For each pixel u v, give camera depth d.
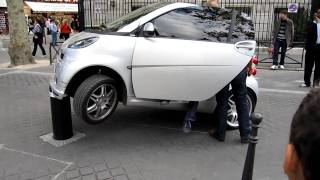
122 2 17.88
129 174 4.26
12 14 12.82
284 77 10.86
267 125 6.10
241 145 5.15
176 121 6.10
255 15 17.42
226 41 5.01
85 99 4.65
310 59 9.16
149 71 4.83
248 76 5.71
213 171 4.38
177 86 4.90
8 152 4.84
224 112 5.19
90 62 4.65
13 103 7.34
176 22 5.00
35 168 4.40
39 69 11.98
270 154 4.90
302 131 0.82
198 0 17.42
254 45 5.02
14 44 12.96
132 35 4.84
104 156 4.72
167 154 4.82
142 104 4.99
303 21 16.58
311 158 0.79
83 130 5.61
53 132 5.27
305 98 0.89
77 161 4.57
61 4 44.50
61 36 22.41
